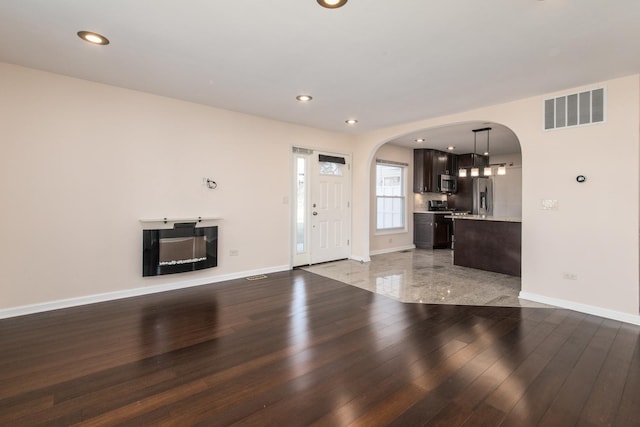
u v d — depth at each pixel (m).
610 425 1.55
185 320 2.86
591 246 3.09
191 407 1.68
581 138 3.12
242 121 4.32
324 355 2.24
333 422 1.57
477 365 2.11
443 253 6.60
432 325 2.78
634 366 2.10
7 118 2.82
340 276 4.54
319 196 5.37
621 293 2.93
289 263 4.93
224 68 2.81
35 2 1.87
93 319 2.85
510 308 3.23
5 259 2.85
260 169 4.53
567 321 2.89
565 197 3.23
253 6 1.89
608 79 2.94
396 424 1.56
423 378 1.96
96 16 2.02
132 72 2.94
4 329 2.62
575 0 1.78
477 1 1.81
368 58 2.57
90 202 3.24
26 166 2.91
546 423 1.56
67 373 1.99
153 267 3.60
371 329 2.69
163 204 3.70
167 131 3.69
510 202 7.80
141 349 2.31
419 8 1.89
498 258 4.78
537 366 2.10
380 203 6.70
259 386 1.87
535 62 2.60
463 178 7.88
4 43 2.40
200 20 2.05
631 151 2.85
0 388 1.83
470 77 2.93
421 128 4.59
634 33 2.13
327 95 3.48
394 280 4.33
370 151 5.51
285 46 2.39
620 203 2.92
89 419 1.58
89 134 3.21
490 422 1.57
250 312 3.08
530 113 3.46
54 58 2.67
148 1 1.85
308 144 5.10
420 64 2.67
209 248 4.03
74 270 3.18
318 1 1.83
